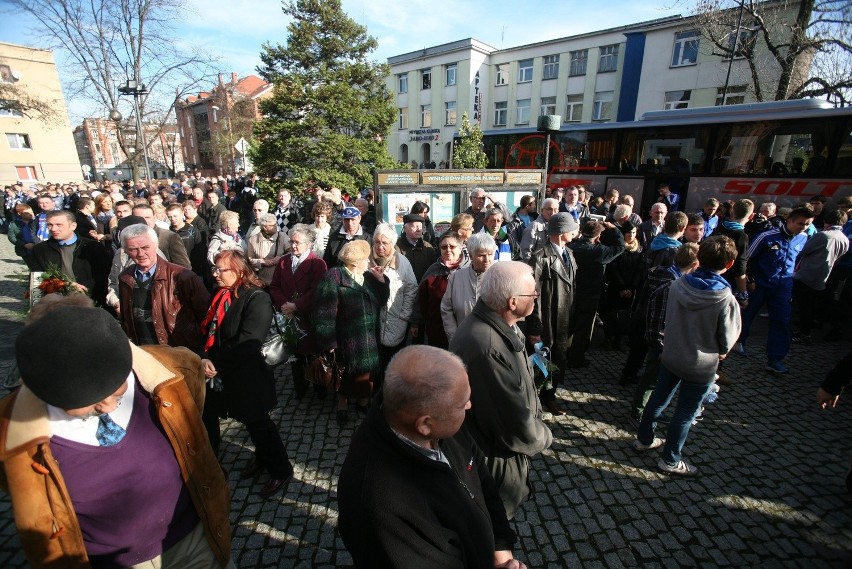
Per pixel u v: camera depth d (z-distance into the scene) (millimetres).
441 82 29219
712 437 3410
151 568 1414
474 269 2996
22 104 20625
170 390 1396
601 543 2432
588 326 4219
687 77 20438
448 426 1251
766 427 3551
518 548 2393
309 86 11453
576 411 3775
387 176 6066
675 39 20578
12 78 25938
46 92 27219
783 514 2645
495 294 1908
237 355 2541
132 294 2836
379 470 1183
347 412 3717
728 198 8984
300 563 2281
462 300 3012
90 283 4324
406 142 32219
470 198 6020
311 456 3170
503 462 1955
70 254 4234
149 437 1361
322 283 3271
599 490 2828
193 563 1504
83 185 19516
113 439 1274
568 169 11812
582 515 2627
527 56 26719
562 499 2752
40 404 1193
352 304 3254
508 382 1812
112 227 5270
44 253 4164
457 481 1339
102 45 14469
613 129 10789
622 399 3982
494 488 1631
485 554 1335
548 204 4840
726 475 2982
